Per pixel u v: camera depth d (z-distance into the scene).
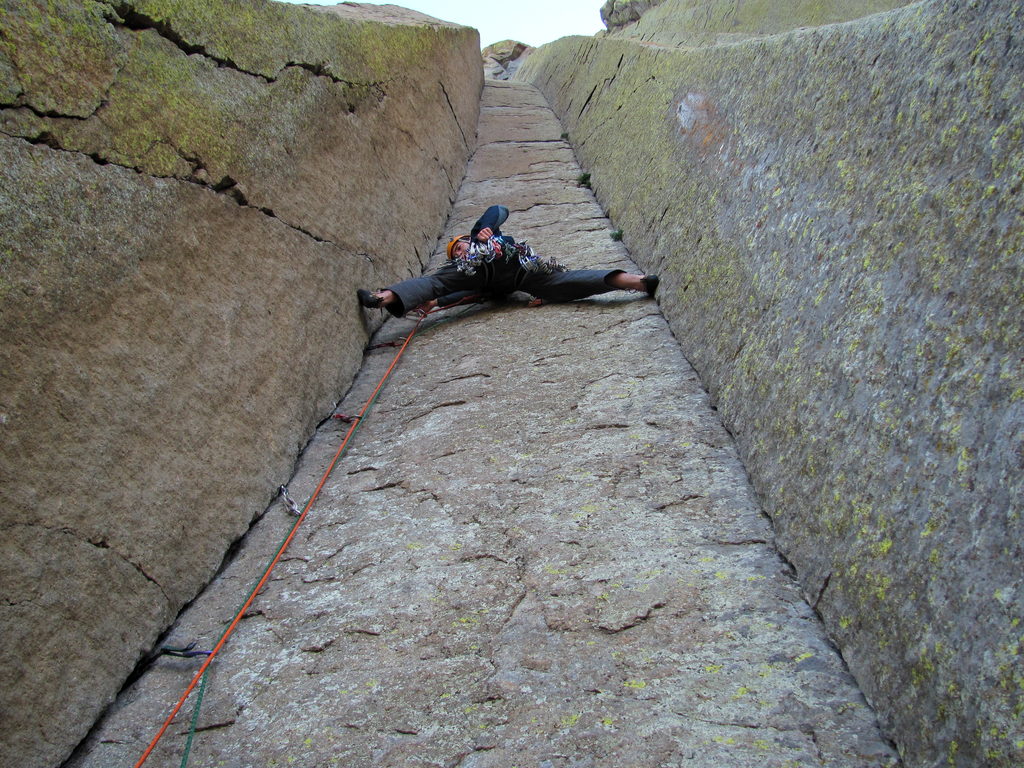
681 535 2.65
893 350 2.15
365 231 4.74
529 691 2.13
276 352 3.51
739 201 3.56
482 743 1.99
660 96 5.60
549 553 2.67
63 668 2.19
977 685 1.59
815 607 2.25
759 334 3.03
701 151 4.34
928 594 1.80
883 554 1.99
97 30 2.78
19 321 2.27
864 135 2.56
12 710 2.02
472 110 9.65
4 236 2.28
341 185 4.53
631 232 5.44
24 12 2.49
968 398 1.83
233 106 3.51
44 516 2.23
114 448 2.52
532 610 2.43
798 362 2.66
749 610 2.29
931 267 2.07
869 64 2.62
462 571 2.66
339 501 3.23
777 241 3.05
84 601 2.29
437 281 4.81
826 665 2.07
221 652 2.52
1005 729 1.50
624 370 3.85
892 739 1.82
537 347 4.29
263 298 3.49
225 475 3.00
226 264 3.28
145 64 3.00
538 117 10.62
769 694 2.01
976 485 1.74
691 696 2.03
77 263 2.51
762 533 2.60
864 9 7.88
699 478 2.92
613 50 8.23
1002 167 1.88
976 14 2.09
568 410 3.57
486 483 3.12
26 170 2.39
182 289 2.97
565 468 3.12
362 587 2.69
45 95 2.50
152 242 2.85
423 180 6.21
